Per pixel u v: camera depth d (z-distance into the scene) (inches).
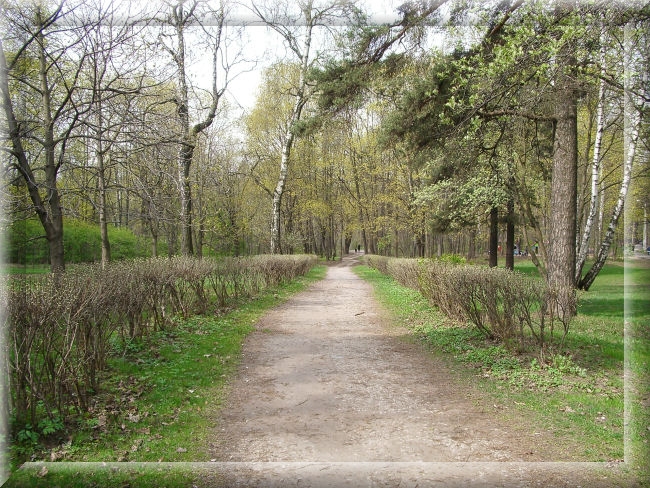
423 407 185.9
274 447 149.3
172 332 300.7
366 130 1098.1
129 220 455.2
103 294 197.5
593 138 705.6
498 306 279.6
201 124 592.7
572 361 237.6
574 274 362.6
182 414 175.3
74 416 160.9
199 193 697.6
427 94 363.9
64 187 366.0
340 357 270.4
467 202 711.7
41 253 504.7
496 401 189.6
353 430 163.3
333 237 2091.5
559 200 361.7
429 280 423.8
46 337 155.1
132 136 310.0
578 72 304.5
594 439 148.4
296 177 1275.8
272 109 1058.1
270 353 279.1
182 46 411.5
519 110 328.5
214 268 414.0
